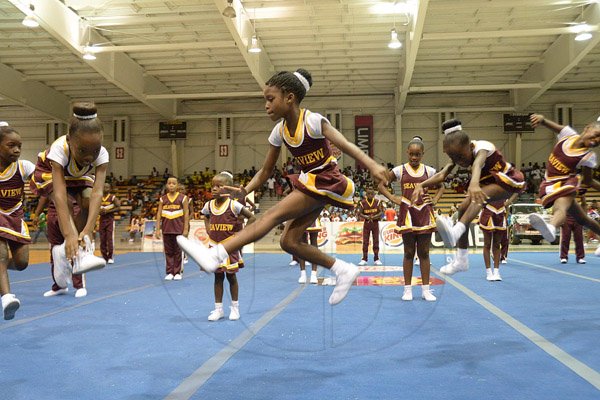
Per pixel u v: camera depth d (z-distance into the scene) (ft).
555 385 9.07
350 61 65.82
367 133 83.51
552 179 14.02
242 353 11.58
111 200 35.17
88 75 70.85
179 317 16.02
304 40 58.29
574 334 13.14
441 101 84.28
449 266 13.30
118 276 27.99
